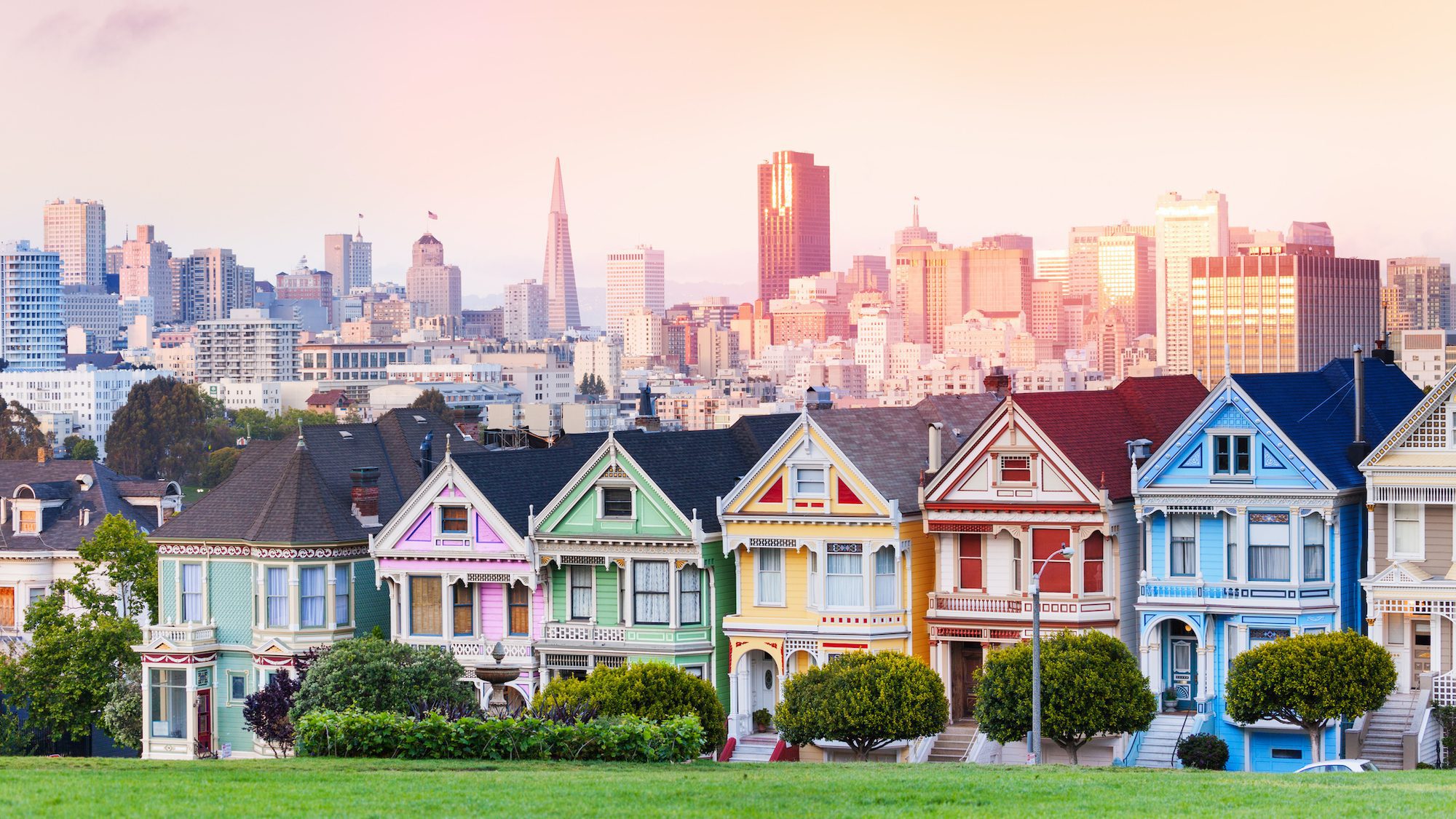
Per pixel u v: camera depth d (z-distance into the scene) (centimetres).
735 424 11506
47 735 12481
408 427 12525
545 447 13338
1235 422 9619
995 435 9994
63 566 13800
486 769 7544
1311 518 9544
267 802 6450
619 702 9094
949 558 10131
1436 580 9319
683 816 6300
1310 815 6219
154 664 11412
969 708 10225
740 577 10369
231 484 11725
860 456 10338
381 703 9812
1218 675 9694
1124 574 9962
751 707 10438
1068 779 7300
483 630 10856
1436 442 9381
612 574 10588
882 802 6638
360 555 11412
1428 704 9400
